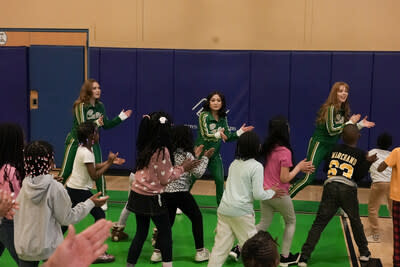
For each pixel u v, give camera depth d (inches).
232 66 313.4
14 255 134.3
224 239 153.0
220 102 231.9
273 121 171.6
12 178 133.1
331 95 239.9
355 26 305.0
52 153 126.8
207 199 272.7
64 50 327.3
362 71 303.4
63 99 330.6
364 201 272.5
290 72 309.6
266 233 85.4
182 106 319.3
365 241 184.2
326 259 188.5
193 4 316.2
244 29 313.9
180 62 316.2
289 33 310.7
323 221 180.7
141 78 319.9
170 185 175.2
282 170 166.9
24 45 330.0
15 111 331.9
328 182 181.0
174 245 202.4
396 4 300.5
